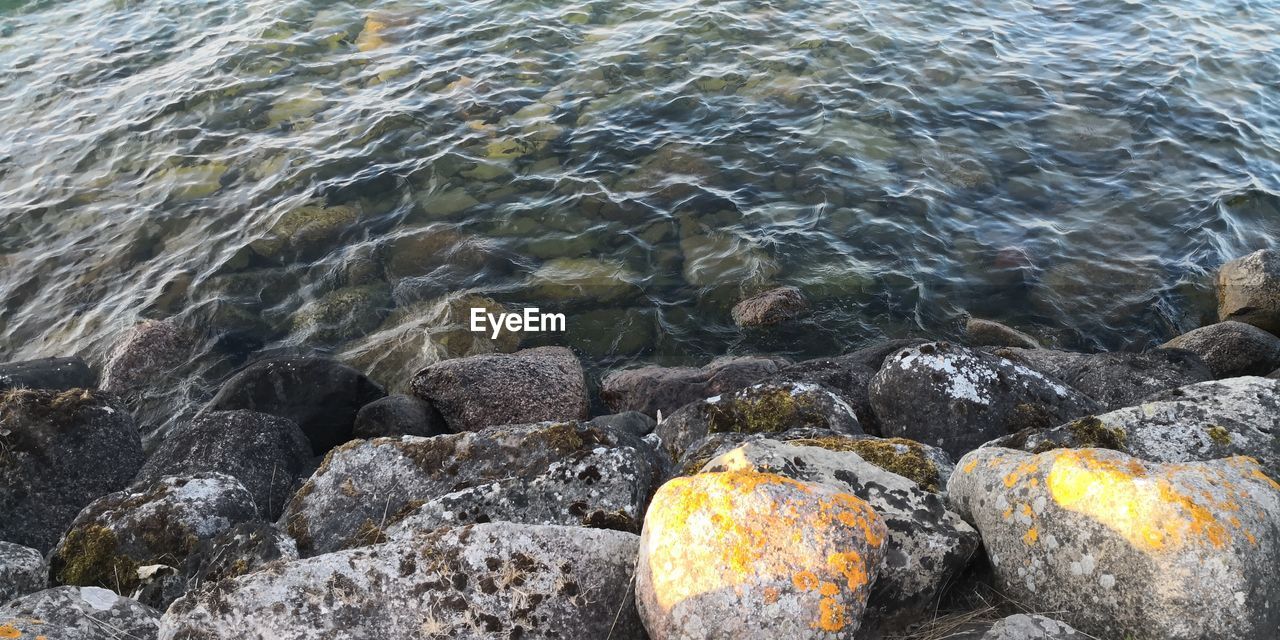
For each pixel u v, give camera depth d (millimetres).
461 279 4199
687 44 6090
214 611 1635
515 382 3439
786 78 5699
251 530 2164
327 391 3383
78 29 6641
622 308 4039
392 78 5785
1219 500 1604
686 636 1546
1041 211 4648
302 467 2994
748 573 1539
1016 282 4199
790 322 3959
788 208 4609
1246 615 1507
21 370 3443
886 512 1900
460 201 4664
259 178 4898
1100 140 5191
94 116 5551
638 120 5297
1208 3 6918
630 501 2211
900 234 4457
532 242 4402
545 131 5195
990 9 6766
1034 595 1749
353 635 1642
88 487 2721
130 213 4703
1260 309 3924
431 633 1668
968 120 5344
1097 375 3123
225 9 6805
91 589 1845
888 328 3957
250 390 3365
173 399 3693
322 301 4121
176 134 5316
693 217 4539
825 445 2371
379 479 2369
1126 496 1628
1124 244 4426
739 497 1610
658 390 3434
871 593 1772
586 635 1720
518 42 6160
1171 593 1539
